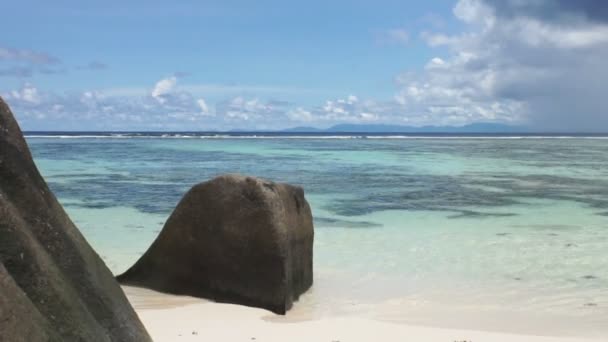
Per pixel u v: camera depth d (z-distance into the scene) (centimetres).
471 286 992
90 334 377
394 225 1589
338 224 1597
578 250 1284
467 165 3853
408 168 3531
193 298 877
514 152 5859
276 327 759
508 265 1143
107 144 6769
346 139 11288
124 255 1179
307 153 5206
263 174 2991
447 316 830
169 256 908
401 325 780
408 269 1104
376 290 964
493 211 1856
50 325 333
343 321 793
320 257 1196
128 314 451
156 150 5372
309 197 2133
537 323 803
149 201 1958
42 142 7206
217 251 868
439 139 12138
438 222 1645
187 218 892
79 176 2772
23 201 409
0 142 410
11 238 360
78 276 419
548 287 991
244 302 852
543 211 1864
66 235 432
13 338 291
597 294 949
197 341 689
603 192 2361
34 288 358
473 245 1329
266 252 839
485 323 801
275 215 842
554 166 3797
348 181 2702
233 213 860
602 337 747
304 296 923
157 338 696
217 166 3456
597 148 7119
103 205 1864
